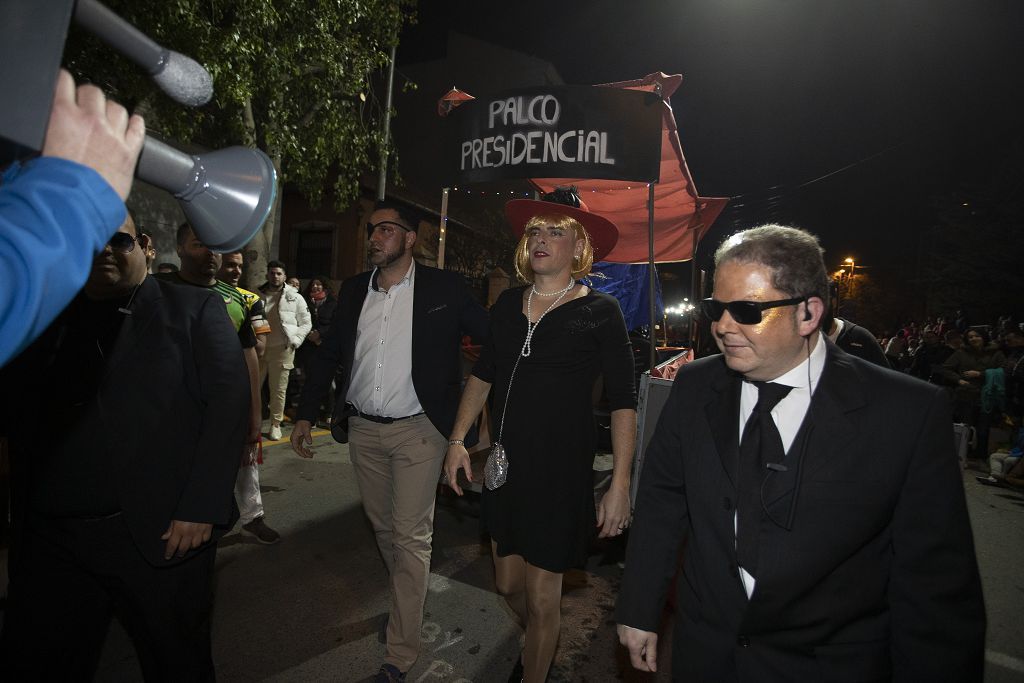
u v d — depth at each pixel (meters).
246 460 3.69
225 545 3.78
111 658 2.55
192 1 5.48
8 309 0.56
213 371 1.76
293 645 2.71
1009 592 3.78
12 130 0.55
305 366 8.21
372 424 2.58
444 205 4.09
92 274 1.60
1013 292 21.94
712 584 1.26
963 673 1.09
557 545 2.10
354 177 8.54
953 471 1.14
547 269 2.26
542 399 2.16
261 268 7.90
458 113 3.74
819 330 1.31
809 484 1.16
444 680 2.52
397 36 8.30
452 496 4.73
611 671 2.66
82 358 1.63
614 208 6.63
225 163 0.80
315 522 4.23
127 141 0.67
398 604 2.40
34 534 1.66
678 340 13.64
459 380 2.71
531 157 3.45
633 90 3.38
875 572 1.19
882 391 1.19
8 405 1.63
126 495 1.62
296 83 7.60
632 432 2.17
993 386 8.43
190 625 1.77
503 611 3.12
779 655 1.18
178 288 1.83
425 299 2.59
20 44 0.56
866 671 1.16
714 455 1.29
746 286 1.17
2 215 0.59
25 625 1.65
